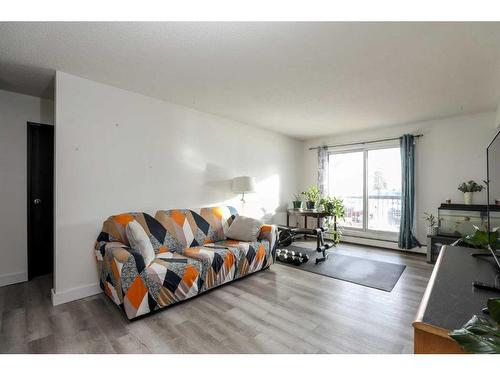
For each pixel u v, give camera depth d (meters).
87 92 2.66
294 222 5.69
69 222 2.53
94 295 2.63
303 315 2.21
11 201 2.93
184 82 2.77
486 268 1.42
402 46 2.04
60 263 2.46
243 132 4.46
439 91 2.98
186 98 3.25
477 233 1.49
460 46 2.02
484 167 3.76
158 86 2.87
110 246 2.34
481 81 2.69
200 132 3.75
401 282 3.00
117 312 2.25
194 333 1.93
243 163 4.46
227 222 3.62
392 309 2.33
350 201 5.33
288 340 1.84
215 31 1.86
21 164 2.99
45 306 2.37
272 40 1.98
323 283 2.96
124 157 2.94
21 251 2.98
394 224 4.74
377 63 2.33
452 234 3.80
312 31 1.86
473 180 3.84
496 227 1.57
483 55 2.16
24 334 1.90
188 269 2.42
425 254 4.23
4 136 2.89
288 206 5.52
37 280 3.01
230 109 3.69
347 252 4.40
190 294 2.42
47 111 3.14
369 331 1.97
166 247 2.81
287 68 2.44
